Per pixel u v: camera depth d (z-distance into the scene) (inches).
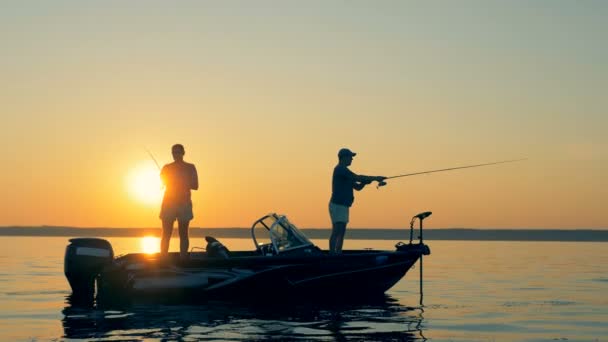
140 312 429.7
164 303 478.6
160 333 346.0
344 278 494.3
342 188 487.8
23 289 571.8
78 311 433.4
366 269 493.4
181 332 349.1
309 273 486.9
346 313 424.2
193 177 473.4
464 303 481.7
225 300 486.3
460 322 387.9
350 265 490.0
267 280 484.4
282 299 497.0
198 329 358.6
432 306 463.8
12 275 717.3
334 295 505.7
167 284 477.7
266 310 440.8
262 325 372.2
